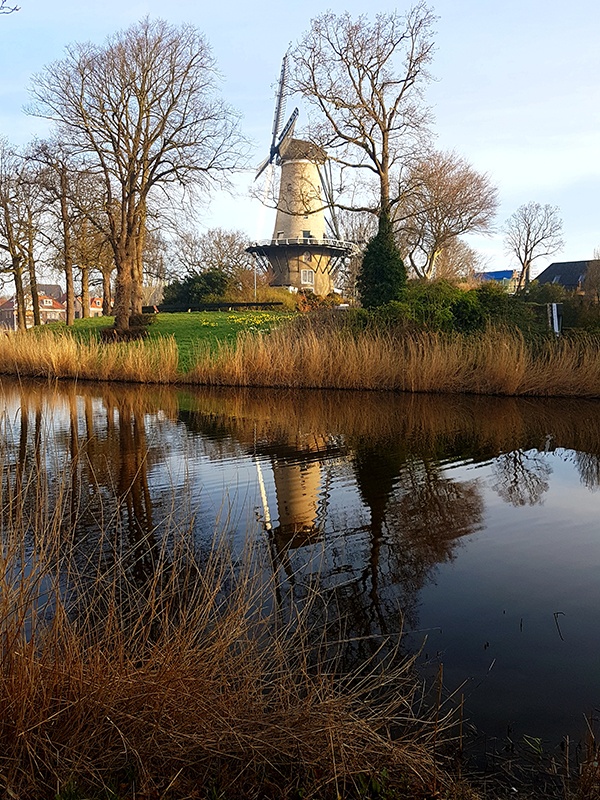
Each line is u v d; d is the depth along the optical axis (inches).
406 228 1050.1
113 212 1006.4
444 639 141.3
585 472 284.5
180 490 256.5
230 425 418.9
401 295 754.2
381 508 234.4
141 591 136.3
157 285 2384.4
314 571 176.1
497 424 416.2
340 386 626.5
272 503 240.4
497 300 694.5
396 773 97.8
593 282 1470.2
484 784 98.1
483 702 119.0
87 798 88.1
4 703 94.0
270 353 662.5
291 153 1482.5
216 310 1274.6
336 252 1663.4
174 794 91.2
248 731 98.0
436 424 417.7
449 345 605.6
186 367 729.0
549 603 158.2
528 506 235.6
